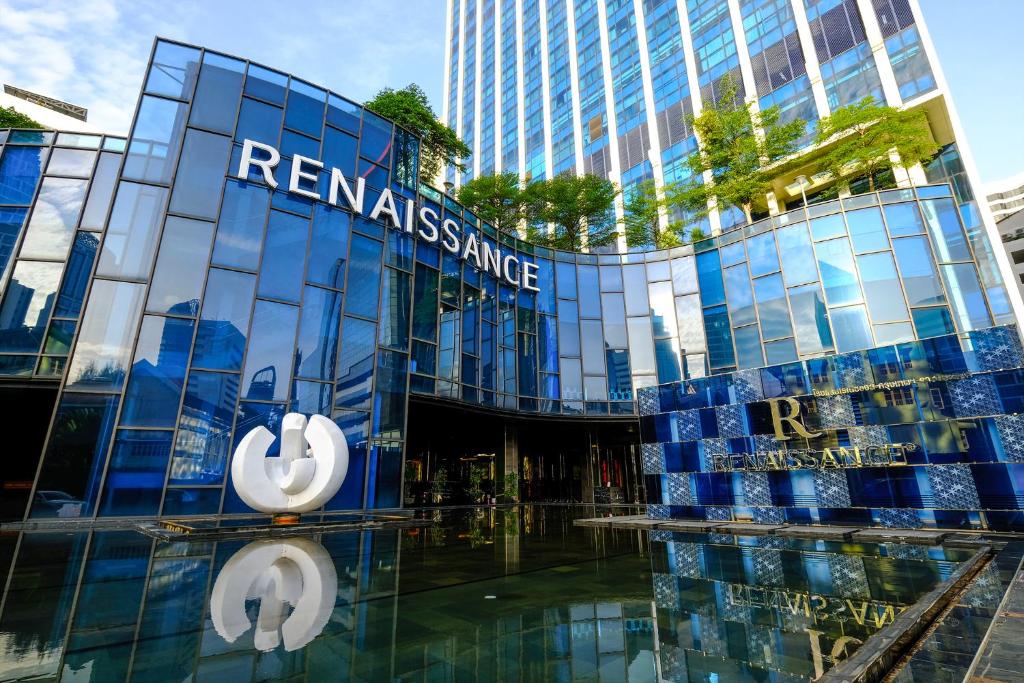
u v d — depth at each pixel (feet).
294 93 58.75
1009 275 71.92
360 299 59.06
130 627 14.82
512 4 208.03
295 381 52.37
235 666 11.87
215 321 49.44
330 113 61.00
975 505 36.42
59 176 52.24
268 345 51.65
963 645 12.46
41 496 41.11
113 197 48.83
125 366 45.52
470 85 226.58
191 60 54.29
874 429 41.47
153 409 45.44
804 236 72.54
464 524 48.24
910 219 68.28
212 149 52.95
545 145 172.14
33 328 47.50
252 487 39.78
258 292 52.16
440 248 69.56
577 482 91.40
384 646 13.50
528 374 79.82
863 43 97.86
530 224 121.90
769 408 46.96
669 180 128.16
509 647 13.53
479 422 84.53
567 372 82.94
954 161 84.64
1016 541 31.55
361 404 56.44
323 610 16.99
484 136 207.82
